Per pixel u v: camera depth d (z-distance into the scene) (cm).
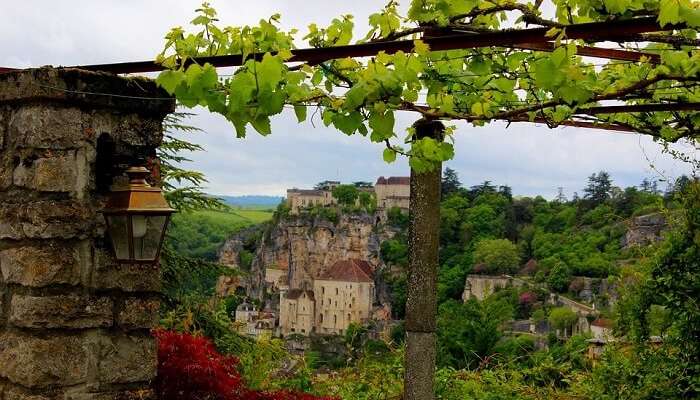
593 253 6950
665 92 481
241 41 335
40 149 352
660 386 581
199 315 1052
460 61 448
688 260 576
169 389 423
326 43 373
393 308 9669
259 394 490
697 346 577
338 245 10300
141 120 376
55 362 350
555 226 8075
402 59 321
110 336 369
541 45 355
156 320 381
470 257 8181
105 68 357
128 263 360
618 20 291
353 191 10612
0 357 359
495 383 721
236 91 302
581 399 679
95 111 362
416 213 510
